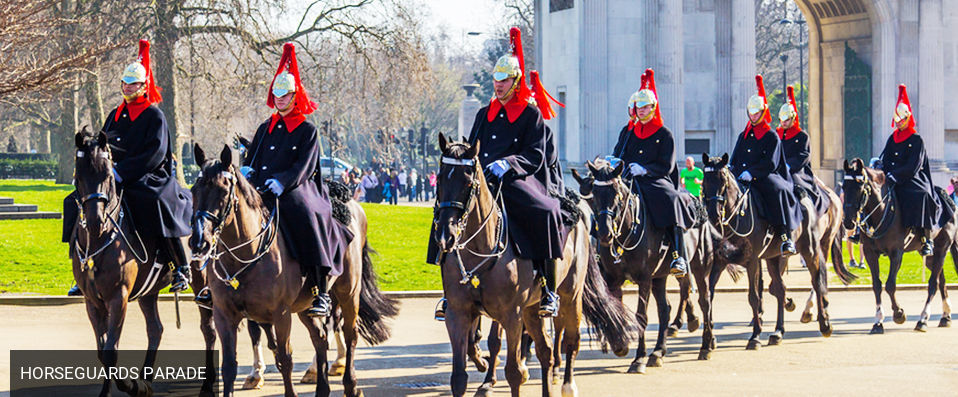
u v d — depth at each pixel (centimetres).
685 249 2778
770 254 3175
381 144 13012
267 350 2952
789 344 3156
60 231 5841
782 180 3180
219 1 8812
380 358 2844
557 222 2017
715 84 8162
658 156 2778
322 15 9106
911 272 5209
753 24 8162
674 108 7825
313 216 2045
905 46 9019
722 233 2975
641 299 2694
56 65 4625
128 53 8756
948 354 2966
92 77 8219
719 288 4481
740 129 8106
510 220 1983
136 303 3800
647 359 2742
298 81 2175
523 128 2070
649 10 7900
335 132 12294
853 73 9162
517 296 1961
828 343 3178
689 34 8131
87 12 8181
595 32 7881
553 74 8375
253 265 1942
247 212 1917
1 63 4444
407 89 9106
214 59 9169
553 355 2225
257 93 9000
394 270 4816
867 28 9156
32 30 5106
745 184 3122
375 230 6347
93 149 2059
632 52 7956
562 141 8331
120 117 2258
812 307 3650
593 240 3008
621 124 7944
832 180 9375
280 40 9244
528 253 1969
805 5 9581
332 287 2223
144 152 2228
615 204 2517
